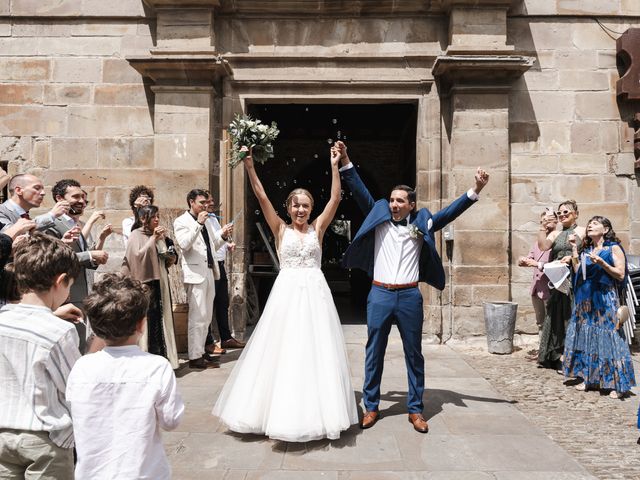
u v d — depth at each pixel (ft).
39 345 6.04
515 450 11.35
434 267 13.16
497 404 14.64
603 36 24.36
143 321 6.39
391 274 12.86
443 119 23.95
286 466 10.50
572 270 17.03
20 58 24.13
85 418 5.87
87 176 24.14
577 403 15.05
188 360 19.84
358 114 40.96
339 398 11.61
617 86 24.06
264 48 23.93
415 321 12.75
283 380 11.53
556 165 24.16
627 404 15.01
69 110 24.13
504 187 23.20
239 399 12.04
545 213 20.51
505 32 23.12
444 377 17.61
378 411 13.57
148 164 24.11
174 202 23.13
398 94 24.00
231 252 23.84
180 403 6.23
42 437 6.02
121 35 24.16
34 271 6.32
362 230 12.92
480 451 11.28
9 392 5.99
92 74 24.18
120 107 24.18
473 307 23.18
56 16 24.02
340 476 10.07
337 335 12.45
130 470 5.81
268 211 13.02
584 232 18.53
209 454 11.07
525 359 20.51
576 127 24.22
